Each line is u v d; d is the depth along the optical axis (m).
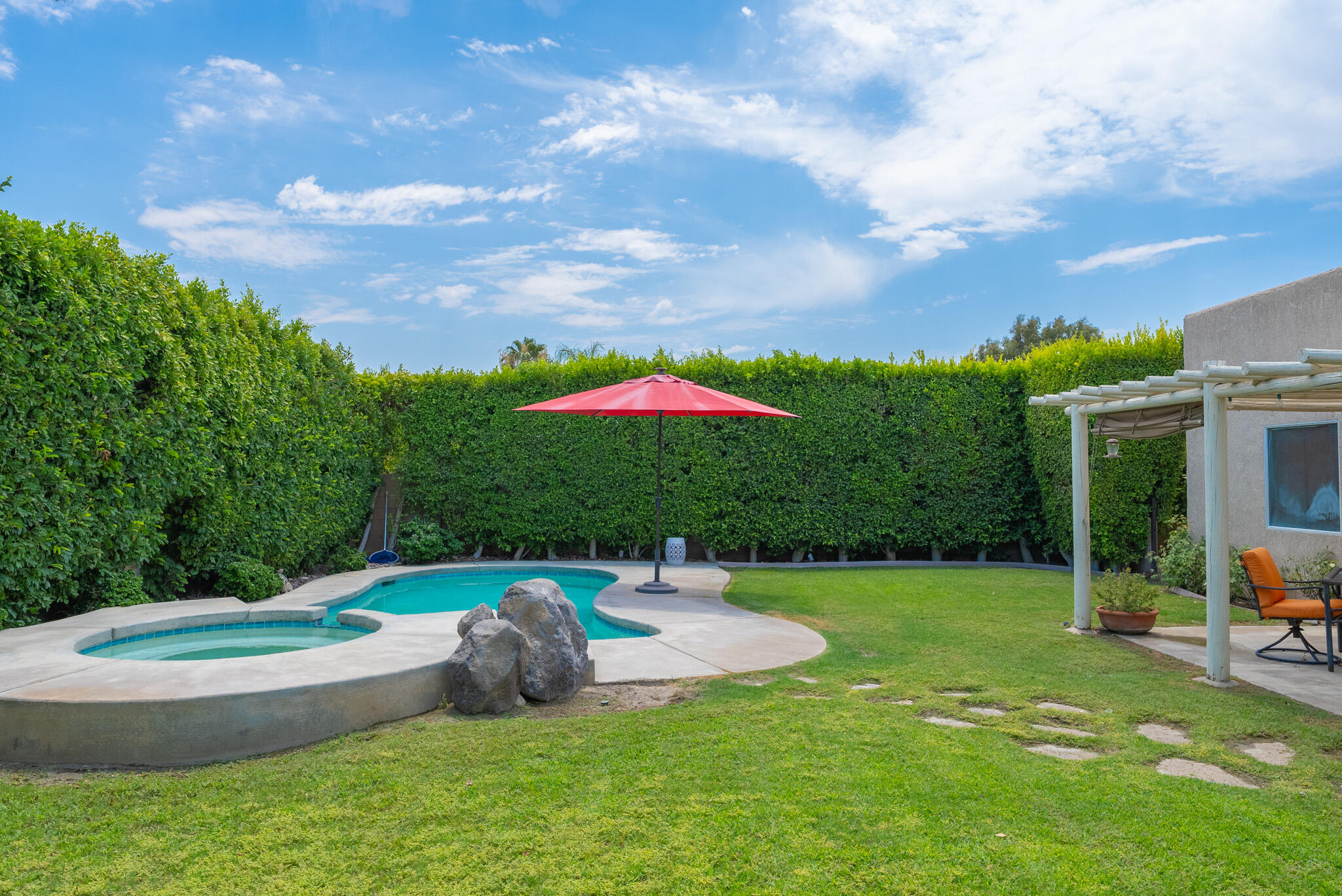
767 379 15.76
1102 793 4.18
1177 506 14.13
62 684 5.16
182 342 9.38
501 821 3.80
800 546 16.17
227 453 10.29
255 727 4.96
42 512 7.48
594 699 6.12
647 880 3.24
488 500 15.84
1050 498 15.25
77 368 7.75
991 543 16.22
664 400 10.84
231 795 4.19
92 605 8.73
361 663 5.82
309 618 9.12
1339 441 9.54
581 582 13.89
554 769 4.50
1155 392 8.17
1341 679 6.95
